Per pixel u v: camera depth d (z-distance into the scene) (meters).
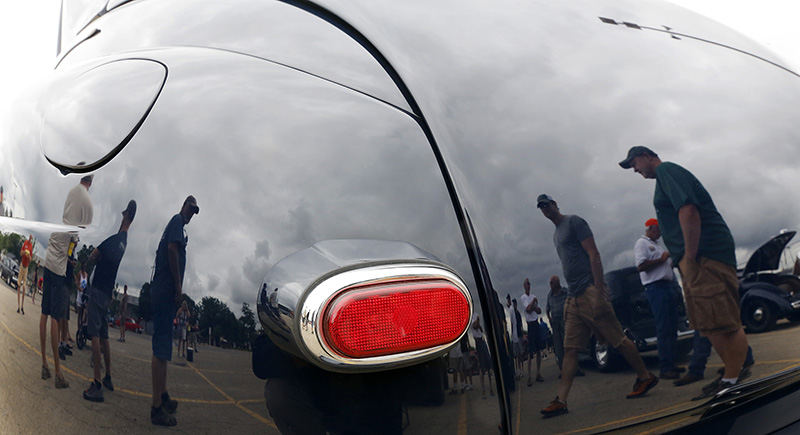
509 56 0.86
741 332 0.78
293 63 0.86
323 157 0.75
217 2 1.06
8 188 1.06
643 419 0.78
